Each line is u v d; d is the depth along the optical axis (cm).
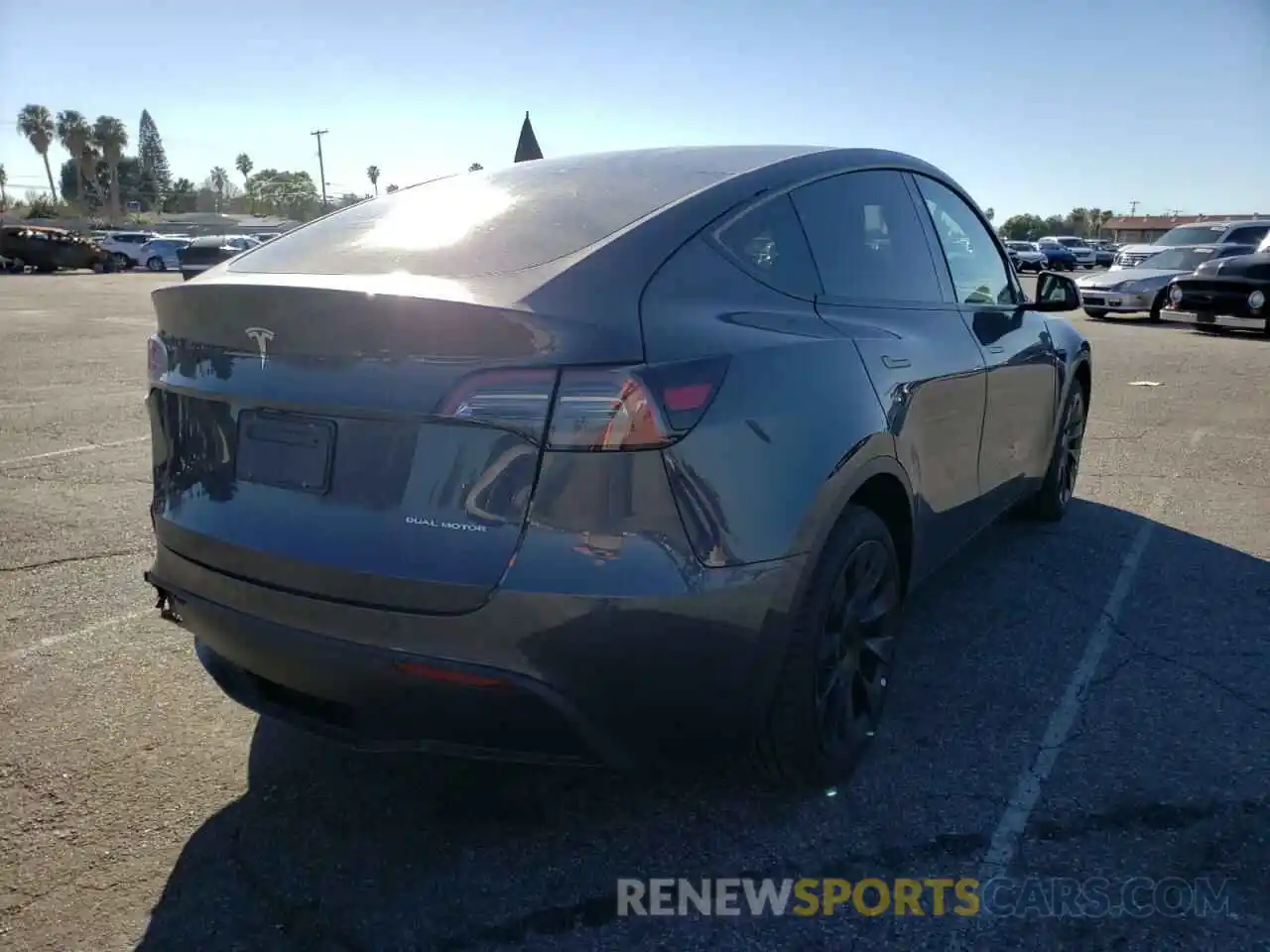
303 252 293
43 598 434
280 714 257
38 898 248
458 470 223
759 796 292
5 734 323
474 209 294
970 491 384
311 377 239
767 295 279
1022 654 383
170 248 4478
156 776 302
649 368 225
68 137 10469
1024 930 239
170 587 274
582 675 223
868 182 351
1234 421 825
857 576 290
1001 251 458
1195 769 304
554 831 278
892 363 305
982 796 291
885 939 237
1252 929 238
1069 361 501
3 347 1362
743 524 237
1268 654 382
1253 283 1481
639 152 341
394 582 226
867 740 303
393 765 310
